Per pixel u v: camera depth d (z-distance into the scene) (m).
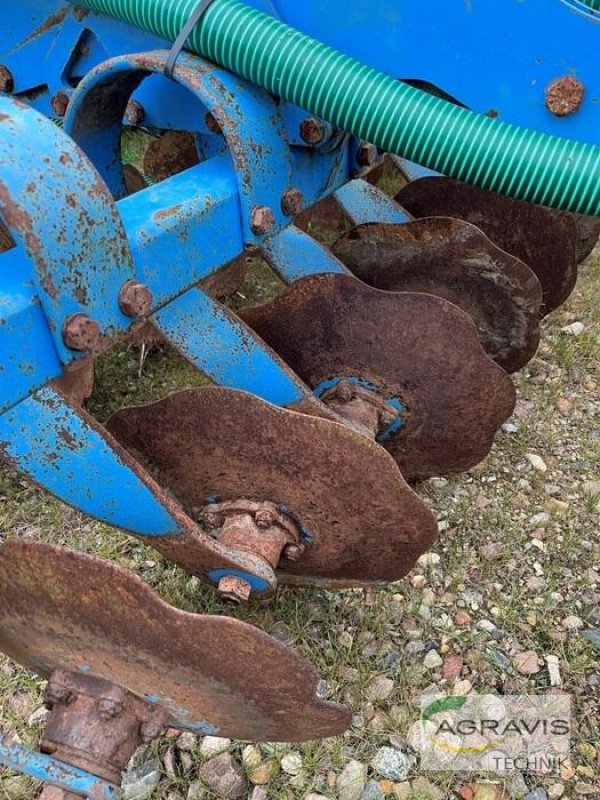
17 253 0.69
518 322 1.25
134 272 0.73
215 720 0.72
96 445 0.74
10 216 0.61
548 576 1.15
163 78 0.98
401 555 0.93
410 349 1.08
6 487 1.27
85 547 1.17
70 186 0.65
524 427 1.41
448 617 1.09
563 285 1.46
